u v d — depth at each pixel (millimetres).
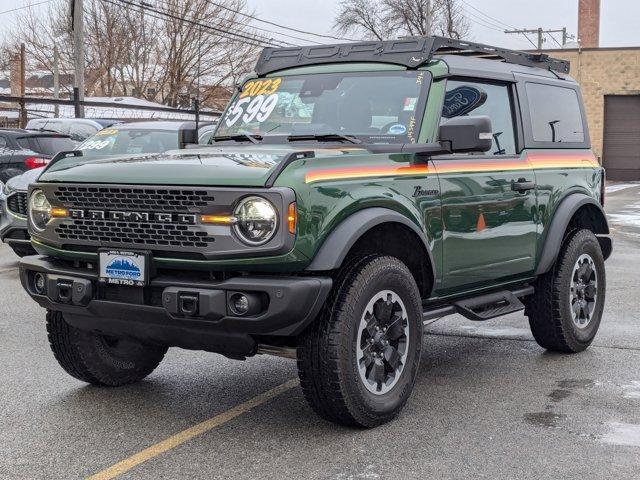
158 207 4582
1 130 14547
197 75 52312
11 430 4953
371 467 4363
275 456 4520
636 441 4758
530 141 6441
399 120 5602
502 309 6121
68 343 5512
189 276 4648
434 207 5359
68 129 21344
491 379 6082
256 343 4711
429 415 5223
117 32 51406
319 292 4484
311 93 6000
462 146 5227
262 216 4383
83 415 5230
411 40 5883
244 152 5039
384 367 5031
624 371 6305
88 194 4801
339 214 4637
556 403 5480
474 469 4336
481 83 6090
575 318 6836
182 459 4484
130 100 34906
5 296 9289
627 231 17188
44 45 53031
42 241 5105
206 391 5758
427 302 5586
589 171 7109
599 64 43406
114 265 4738
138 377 5910
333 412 4777
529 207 6270
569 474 4273
